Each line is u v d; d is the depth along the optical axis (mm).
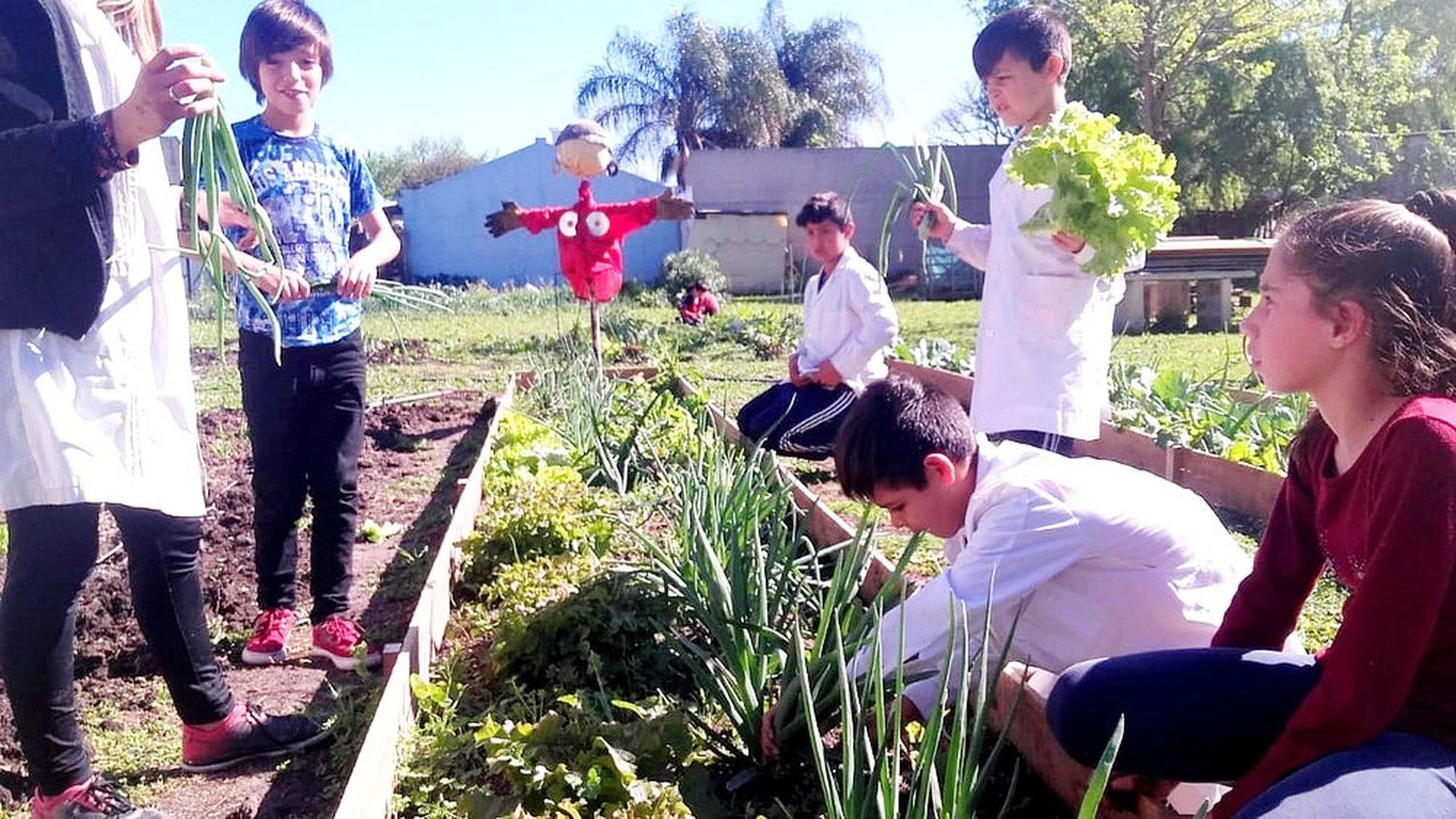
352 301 4223
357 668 3861
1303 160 35656
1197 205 37125
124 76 2838
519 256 40312
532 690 3516
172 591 3098
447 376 13312
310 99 4145
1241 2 33906
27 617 2703
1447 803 1923
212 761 3268
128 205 2811
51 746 2770
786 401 6676
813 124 49844
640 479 5805
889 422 2836
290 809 3113
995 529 2783
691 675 3562
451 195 40156
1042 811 2771
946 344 11531
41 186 2496
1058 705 2508
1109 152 3719
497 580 4246
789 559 3373
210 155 3057
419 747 3082
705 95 48969
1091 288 4320
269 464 4094
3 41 2547
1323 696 2023
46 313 2617
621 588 3660
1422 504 1925
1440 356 2012
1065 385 4324
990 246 4551
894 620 2871
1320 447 2328
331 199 4195
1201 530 2895
